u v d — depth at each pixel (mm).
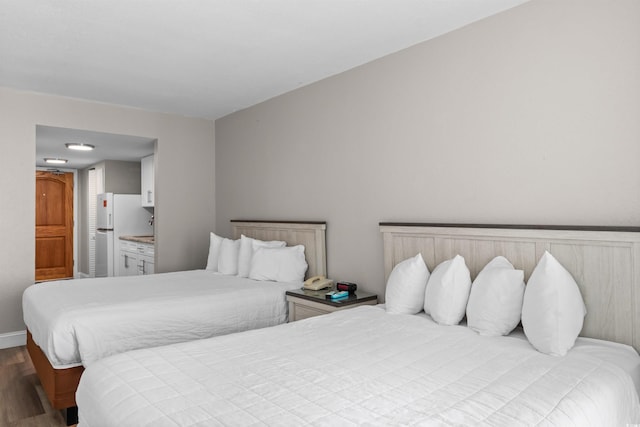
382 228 3166
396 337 2152
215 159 5355
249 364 1750
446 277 2418
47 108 4184
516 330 2285
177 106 4695
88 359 2518
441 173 2873
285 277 3756
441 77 2871
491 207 2607
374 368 1701
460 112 2764
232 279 3953
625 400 1597
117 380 1602
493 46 2592
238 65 3439
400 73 3135
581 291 2174
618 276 2061
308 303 3195
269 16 2605
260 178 4551
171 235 5027
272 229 4305
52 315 2641
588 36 2205
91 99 4379
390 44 3039
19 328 4066
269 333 2227
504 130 2543
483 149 2646
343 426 1224
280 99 4262
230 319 3131
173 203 5039
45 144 5336
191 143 5176
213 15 2586
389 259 3139
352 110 3512
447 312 2369
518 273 2172
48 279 7703
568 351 1905
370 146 3361
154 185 5324
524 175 2455
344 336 2174
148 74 3635
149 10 2516
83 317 2588
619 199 2111
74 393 2539
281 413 1310
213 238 4684
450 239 2756
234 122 4973
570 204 2273
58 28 2740
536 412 1312
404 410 1325
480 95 2660
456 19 2664
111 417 1396
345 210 3574
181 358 1823
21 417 2656
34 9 2486
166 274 4277
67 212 7910
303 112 3994
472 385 1522
